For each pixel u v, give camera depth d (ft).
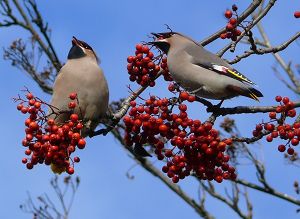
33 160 33.24
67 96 39.27
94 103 39.47
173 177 33.58
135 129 33.09
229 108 36.50
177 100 32.78
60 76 39.83
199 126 32.55
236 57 38.75
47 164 33.12
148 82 37.04
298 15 39.22
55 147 32.76
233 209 56.65
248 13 39.60
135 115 33.14
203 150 32.65
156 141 33.63
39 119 33.17
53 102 39.58
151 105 32.99
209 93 38.01
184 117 32.65
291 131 33.55
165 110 32.83
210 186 58.29
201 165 33.30
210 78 37.50
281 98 33.68
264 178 55.01
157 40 39.73
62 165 33.12
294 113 33.53
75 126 33.71
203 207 59.98
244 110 36.22
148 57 36.58
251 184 56.03
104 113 40.29
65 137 32.99
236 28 37.83
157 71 36.83
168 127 32.99
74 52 41.06
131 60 36.68
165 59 38.81
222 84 37.37
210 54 38.60
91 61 40.57
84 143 32.86
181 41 39.24
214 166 33.35
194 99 32.73
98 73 39.73
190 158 33.24
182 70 37.96
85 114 39.58
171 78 39.11
